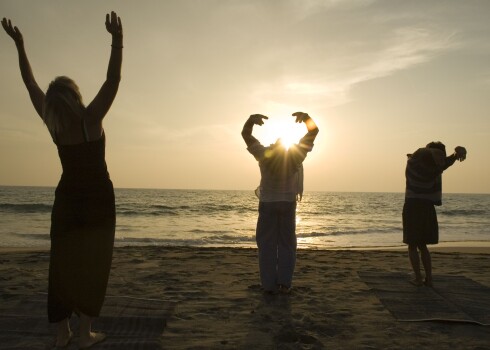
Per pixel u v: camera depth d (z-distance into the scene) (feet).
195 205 178.40
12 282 17.79
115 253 28.68
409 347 10.95
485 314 13.65
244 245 50.98
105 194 9.83
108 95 9.43
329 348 10.79
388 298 15.58
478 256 31.96
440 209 191.42
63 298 9.70
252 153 15.85
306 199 343.46
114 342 10.57
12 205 124.06
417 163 17.54
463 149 17.11
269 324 12.62
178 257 26.61
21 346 10.27
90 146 9.57
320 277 20.04
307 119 15.66
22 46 10.57
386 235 69.87
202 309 14.05
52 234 9.77
